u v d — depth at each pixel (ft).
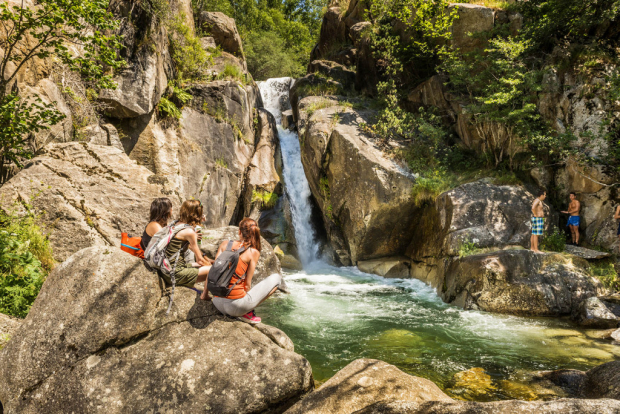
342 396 12.70
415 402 11.97
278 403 11.87
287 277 40.88
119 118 37.73
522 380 17.65
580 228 37.42
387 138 45.98
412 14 53.62
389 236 42.34
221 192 44.16
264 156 52.85
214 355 11.91
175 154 40.45
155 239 12.53
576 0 37.63
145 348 11.80
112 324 11.61
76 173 24.66
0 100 21.94
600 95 36.47
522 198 35.99
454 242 33.47
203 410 11.05
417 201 39.81
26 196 22.44
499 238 33.40
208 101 46.44
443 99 48.06
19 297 17.01
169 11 46.83
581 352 21.01
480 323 26.08
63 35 23.44
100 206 23.61
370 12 63.31
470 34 45.44
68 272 12.34
